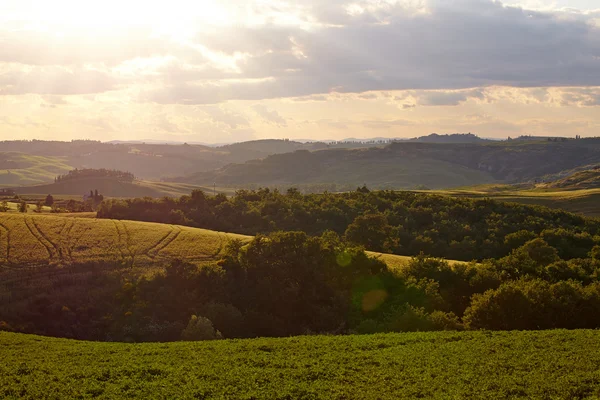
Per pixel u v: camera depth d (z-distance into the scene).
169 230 86.38
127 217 115.50
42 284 62.41
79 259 69.19
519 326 48.91
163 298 59.91
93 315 58.44
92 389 29.69
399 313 53.16
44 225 83.75
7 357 36.84
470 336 41.12
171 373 32.88
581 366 31.92
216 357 36.66
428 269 65.44
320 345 39.72
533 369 31.81
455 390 28.55
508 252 97.81
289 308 60.97
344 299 60.88
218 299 60.19
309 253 66.50
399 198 137.50
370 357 35.72
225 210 124.38
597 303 48.62
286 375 32.06
